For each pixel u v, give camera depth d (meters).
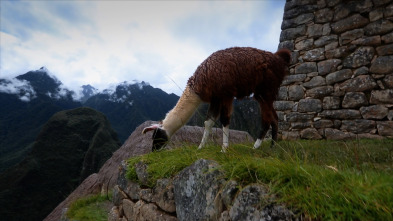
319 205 1.12
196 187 1.88
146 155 2.98
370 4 5.02
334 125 5.19
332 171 1.44
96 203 5.32
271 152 2.95
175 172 2.27
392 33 4.70
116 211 3.31
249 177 1.55
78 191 7.16
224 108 3.05
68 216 4.98
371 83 4.82
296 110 5.79
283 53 3.73
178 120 3.20
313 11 5.81
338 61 5.30
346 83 5.14
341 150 3.02
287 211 1.19
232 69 3.02
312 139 5.43
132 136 7.15
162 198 2.31
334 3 5.51
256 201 1.35
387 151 2.89
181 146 3.02
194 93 3.20
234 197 1.51
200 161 1.92
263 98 3.41
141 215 2.58
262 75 3.25
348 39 5.23
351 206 1.04
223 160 1.86
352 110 4.99
